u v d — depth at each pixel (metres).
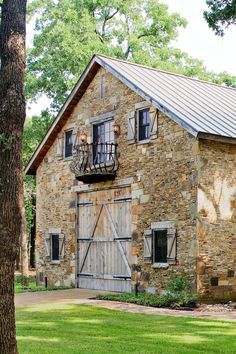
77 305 15.57
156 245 17.53
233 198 16.66
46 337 10.56
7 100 7.72
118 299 16.66
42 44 30.77
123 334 10.84
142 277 17.84
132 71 19.86
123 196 19.03
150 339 10.30
